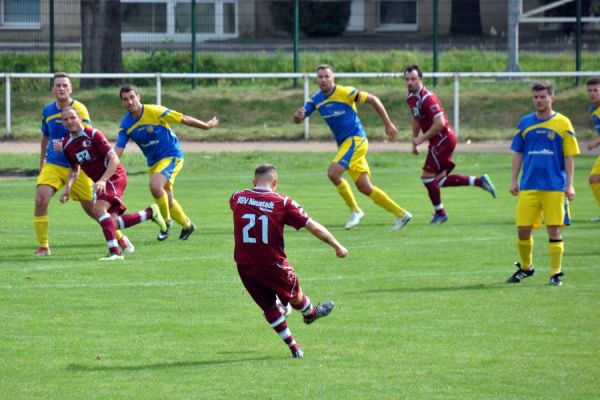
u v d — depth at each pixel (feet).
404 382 57.26
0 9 253.85
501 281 84.94
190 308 76.28
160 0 275.80
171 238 107.65
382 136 204.74
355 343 65.98
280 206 62.13
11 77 216.13
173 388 56.44
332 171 111.34
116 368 60.54
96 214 94.79
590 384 56.65
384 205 111.96
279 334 62.80
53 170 97.40
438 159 114.32
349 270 89.92
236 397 54.70
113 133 207.31
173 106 221.25
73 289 82.53
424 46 275.59
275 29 287.89
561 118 81.82
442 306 76.02
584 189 143.84
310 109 112.16
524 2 282.36
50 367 60.75
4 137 205.98
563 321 71.10
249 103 223.10
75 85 234.79
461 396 54.60
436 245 101.96
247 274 62.23
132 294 80.84
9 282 85.05
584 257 95.09
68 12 253.85
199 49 256.73
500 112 213.46
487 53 244.01
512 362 61.16
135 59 242.78
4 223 116.98
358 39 293.84
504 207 128.57
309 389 56.08
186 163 172.65
